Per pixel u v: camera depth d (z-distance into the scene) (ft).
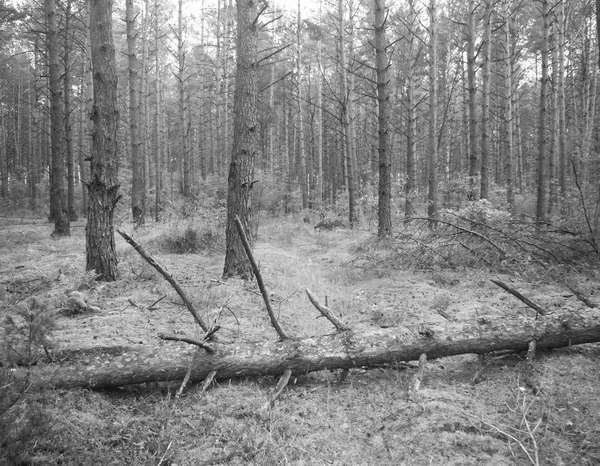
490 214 29.43
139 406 11.30
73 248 37.60
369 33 75.82
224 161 77.25
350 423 10.48
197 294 21.22
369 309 19.89
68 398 10.61
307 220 68.64
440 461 8.96
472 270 26.48
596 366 12.75
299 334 16.22
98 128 23.93
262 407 10.88
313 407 11.18
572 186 41.22
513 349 13.38
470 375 12.96
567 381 11.92
